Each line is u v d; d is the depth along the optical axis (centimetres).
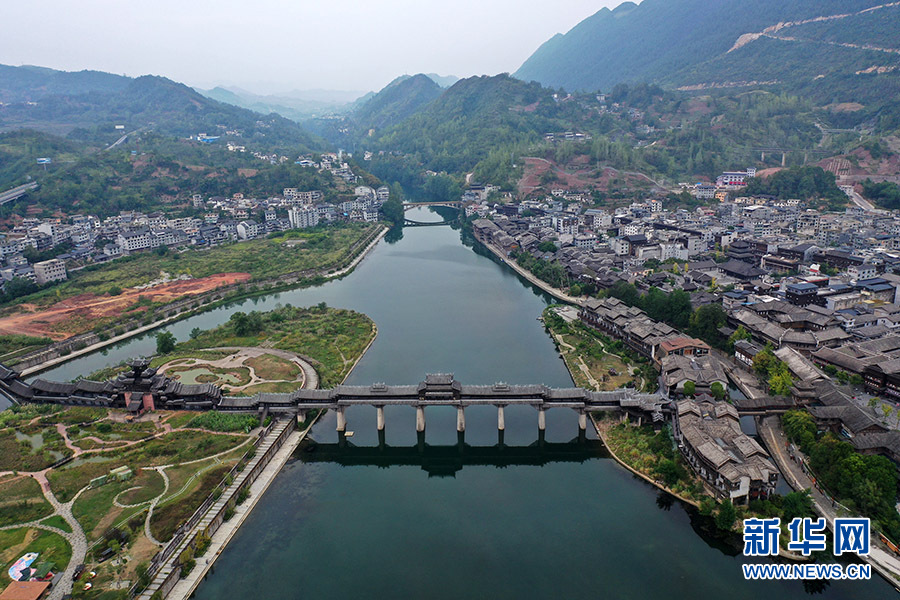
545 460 14988
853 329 19525
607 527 11919
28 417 15988
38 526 11356
